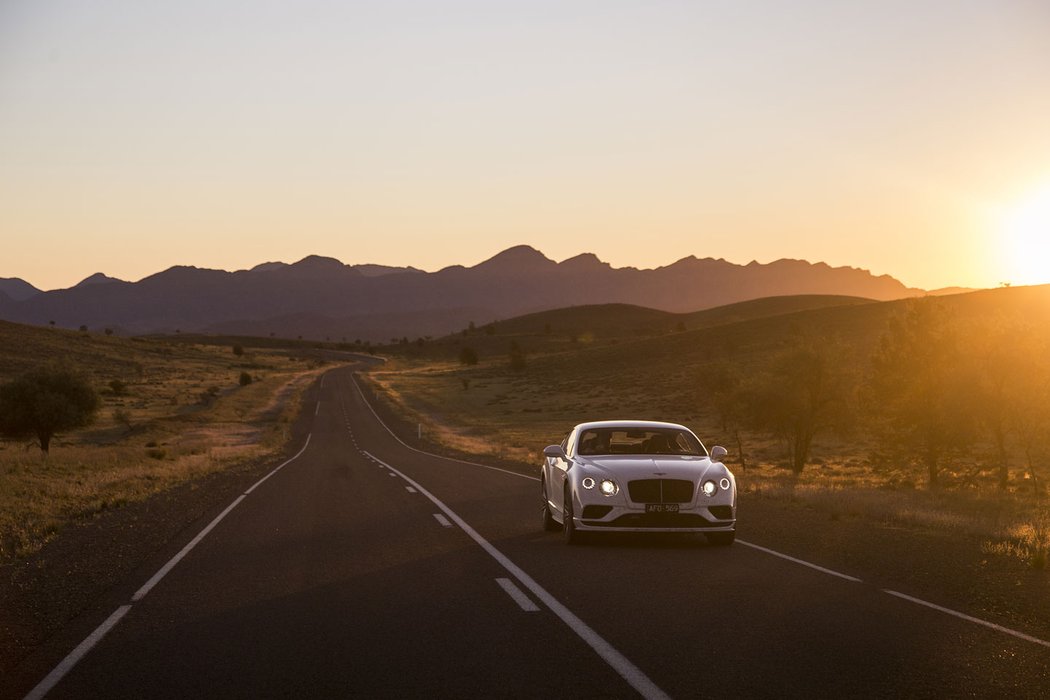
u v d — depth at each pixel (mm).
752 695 6016
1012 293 117625
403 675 6477
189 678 6449
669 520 12602
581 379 129375
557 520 14180
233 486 25188
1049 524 16719
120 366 165875
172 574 10781
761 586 9883
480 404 112188
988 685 6281
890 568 11188
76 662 6906
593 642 7410
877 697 5992
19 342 170125
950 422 34219
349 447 57781
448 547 12930
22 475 27438
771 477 34156
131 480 26547
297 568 11156
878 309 133750
